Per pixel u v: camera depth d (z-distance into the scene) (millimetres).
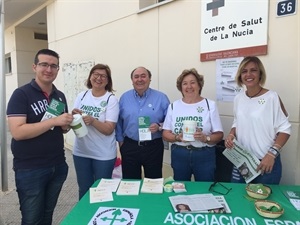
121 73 4578
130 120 2746
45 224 2340
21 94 1970
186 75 2479
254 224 1491
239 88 2861
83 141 2660
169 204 1725
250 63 2104
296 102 2469
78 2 5516
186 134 2225
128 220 1528
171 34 3629
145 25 4020
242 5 2773
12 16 8586
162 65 3814
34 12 7781
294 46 2445
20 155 2018
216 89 3117
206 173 2445
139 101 2770
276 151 2002
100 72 2605
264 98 2094
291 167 2535
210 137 2336
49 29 6914
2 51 3959
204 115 2420
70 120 2061
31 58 10195
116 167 3346
